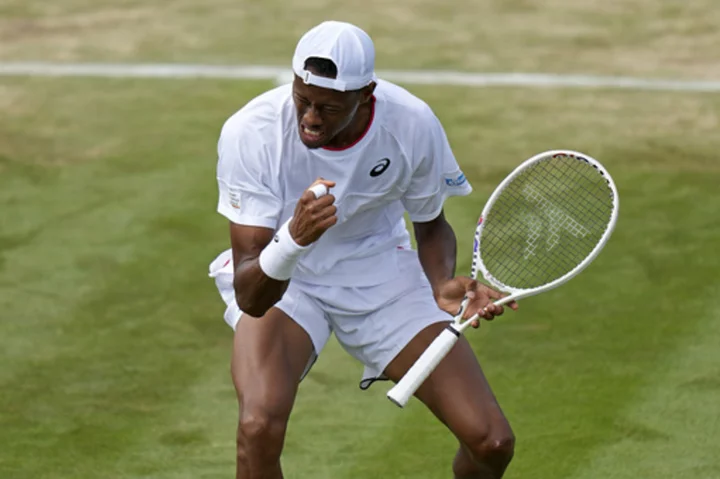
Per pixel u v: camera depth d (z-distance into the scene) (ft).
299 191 51.03
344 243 54.08
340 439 64.34
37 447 63.57
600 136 111.14
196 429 65.36
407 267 55.42
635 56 134.82
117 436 64.64
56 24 146.61
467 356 52.24
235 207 50.03
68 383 70.28
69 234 91.04
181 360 73.00
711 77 127.95
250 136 49.62
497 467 50.98
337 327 55.16
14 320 78.07
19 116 116.57
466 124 114.11
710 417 66.03
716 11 150.51
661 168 103.35
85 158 106.22
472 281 51.98
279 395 49.52
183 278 83.97
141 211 95.14
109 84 125.70
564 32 143.13
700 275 83.97
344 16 149.28
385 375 54.90
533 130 112.57
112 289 82.38
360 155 50.24
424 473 61.16
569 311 78.89
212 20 147.95
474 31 143.33
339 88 45.60
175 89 124.16
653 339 75.15
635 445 63.52
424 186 53.11
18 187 100.01
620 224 92.27
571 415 66.54
